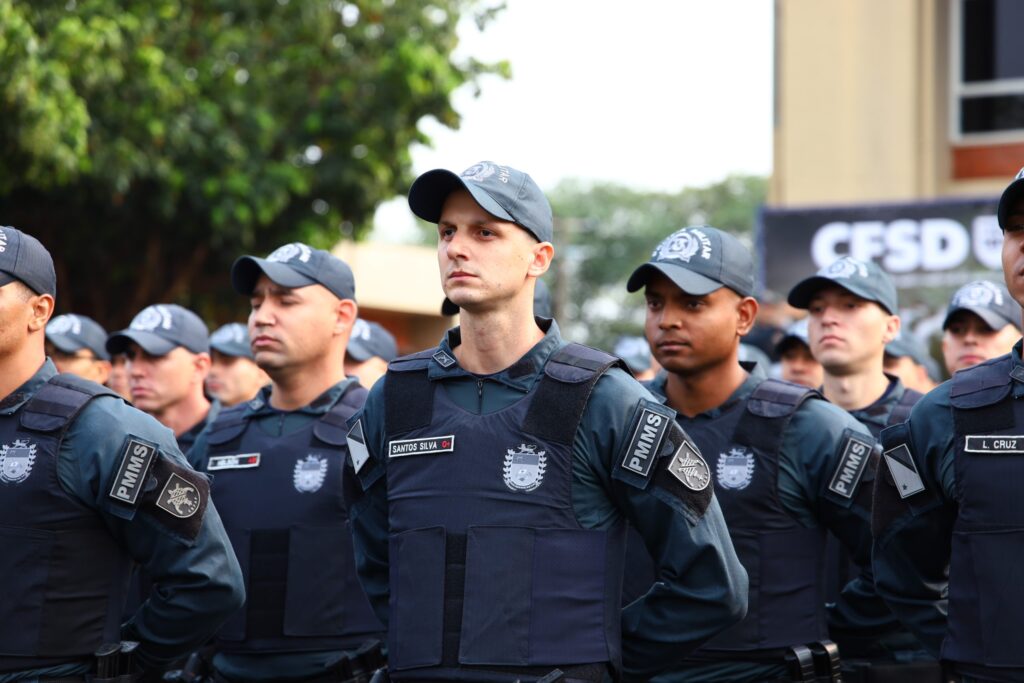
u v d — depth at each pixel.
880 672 6.51
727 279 6.02
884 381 7.75
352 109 17.41
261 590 6.71
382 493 5.03
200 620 5.20
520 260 4.70
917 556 5.07
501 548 4.60
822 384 8.88
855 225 16.89
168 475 5.09
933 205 16.56
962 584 4.77
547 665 4.55
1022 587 4.62
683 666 5.98
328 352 6.98
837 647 6.13
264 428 6.97
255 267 6.87
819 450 6.00
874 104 19.94
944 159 20.77
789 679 5.94
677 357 6.05
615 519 4.73
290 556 6.71
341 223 18.83
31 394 5.12
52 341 9.41
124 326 18.52
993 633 4.67
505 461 4.66
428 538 4.68
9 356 5.11
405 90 17.27
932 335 16.50
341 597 6.71
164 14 15.79
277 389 7.01
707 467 4.74
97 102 14.95
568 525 4.62
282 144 17.53
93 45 14.11
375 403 5.02
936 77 20.52
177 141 15.78
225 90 17.00
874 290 7.51
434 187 4.71
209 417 8.23
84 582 5.05
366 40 17.38
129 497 5.00
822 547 6.12
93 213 16.89
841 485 5.93
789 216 17.12
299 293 6.84
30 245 5.14
